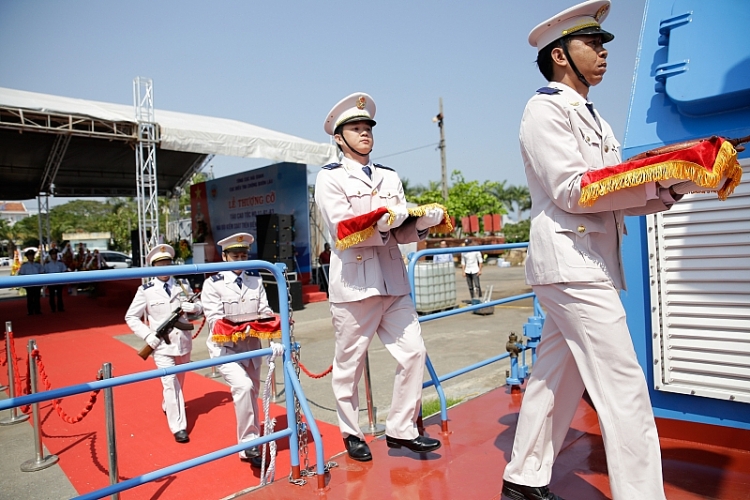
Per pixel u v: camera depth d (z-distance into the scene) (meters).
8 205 71.62
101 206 71.25
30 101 11.19
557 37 2.27
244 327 4.08
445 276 12.16
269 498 2.62
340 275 2.88
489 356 7.66
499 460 2.88
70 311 14.61
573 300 2.08
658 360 2.86
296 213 15.22
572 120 2.14
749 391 2.59
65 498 3.82
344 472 2.85
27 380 4.60
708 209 2.68
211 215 18.80
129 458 4.48
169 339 4.74
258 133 14.66
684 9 2.82
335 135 3.09
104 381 2.20
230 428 5.09
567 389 2.29
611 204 1.98
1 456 4.66
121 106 14.55
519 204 45.84
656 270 2.85
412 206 3.04
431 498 2.50
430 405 5.37
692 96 2.63
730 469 2.53
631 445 1.98
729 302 2.63
